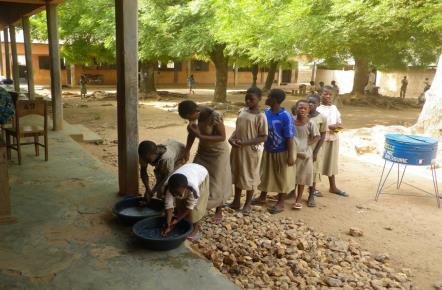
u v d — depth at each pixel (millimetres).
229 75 39438
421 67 20734
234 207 5453
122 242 3678
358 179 7410
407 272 4020
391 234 4973
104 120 14156
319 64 25391
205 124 4359
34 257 3361
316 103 5562
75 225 4008
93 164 6250
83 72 31531
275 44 12922
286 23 11922
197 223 4270
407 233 5012
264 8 12977
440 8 9336
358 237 4844
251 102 4863
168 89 30516
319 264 4070
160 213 4086
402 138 6082
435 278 3949
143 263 3318
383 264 4191
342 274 3854
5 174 3926
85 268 3215
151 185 6234
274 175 5367
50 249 3506
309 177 5566
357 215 5570
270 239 4566
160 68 35688
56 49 9016
